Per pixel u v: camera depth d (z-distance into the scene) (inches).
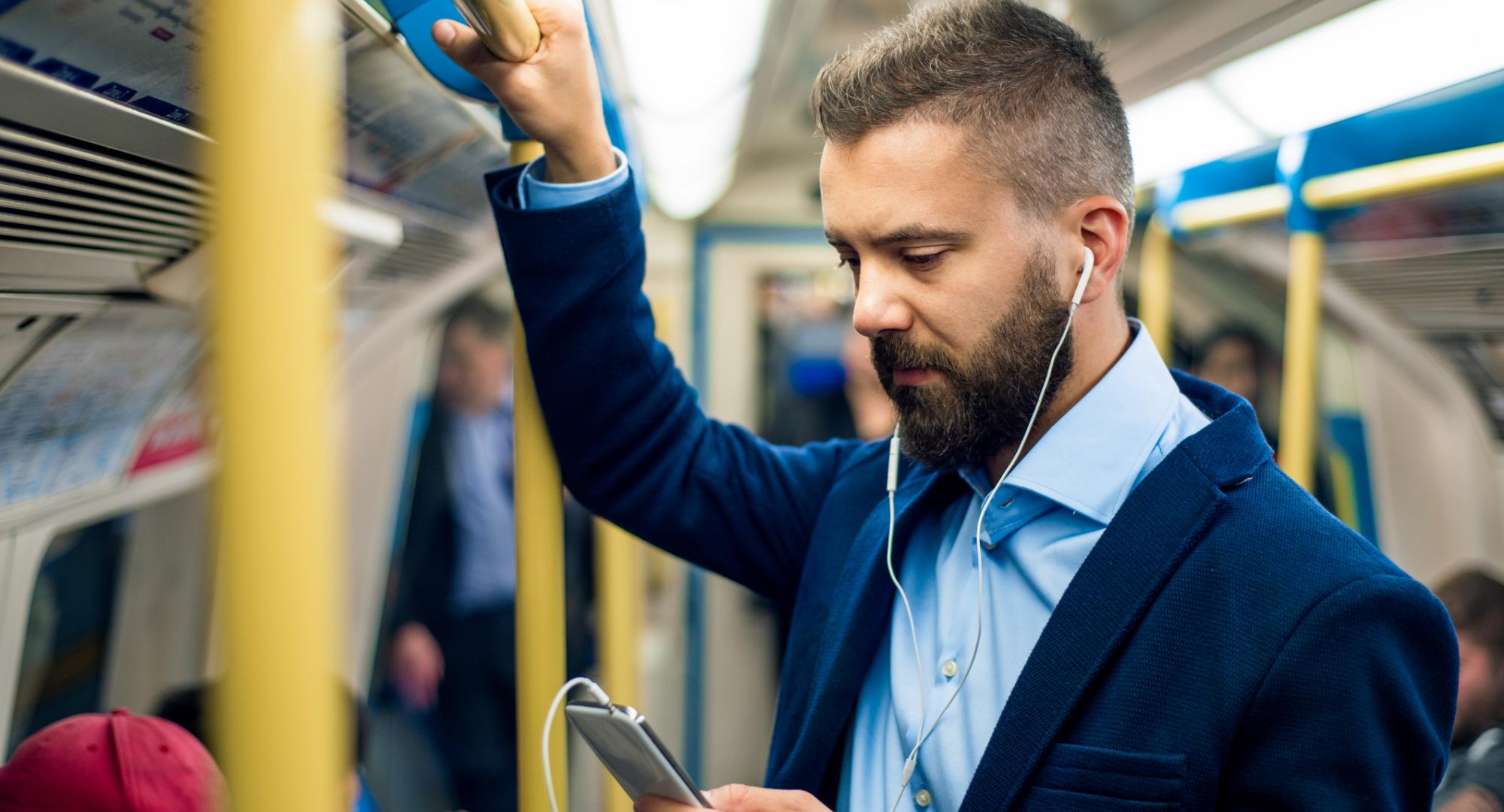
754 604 172.1
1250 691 30.6
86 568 77.9
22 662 69.8
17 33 31.2
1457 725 88.3
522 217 40.3
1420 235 107.9
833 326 174.4
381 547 135.4
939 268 33.5
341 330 110.2
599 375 41.8
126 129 40.6
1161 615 32.3
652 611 208.8
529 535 42.7
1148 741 31.5
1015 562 36.9
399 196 76.9
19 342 52.6
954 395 34.4
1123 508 34.2
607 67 69.7
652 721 170.6
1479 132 82.2
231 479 17.3
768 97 111.4
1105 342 36.9
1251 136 93.4
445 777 133.0
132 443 74.6
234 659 17.4
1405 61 70.4
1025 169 33.3
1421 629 30.7
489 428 140.9
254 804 17.4
